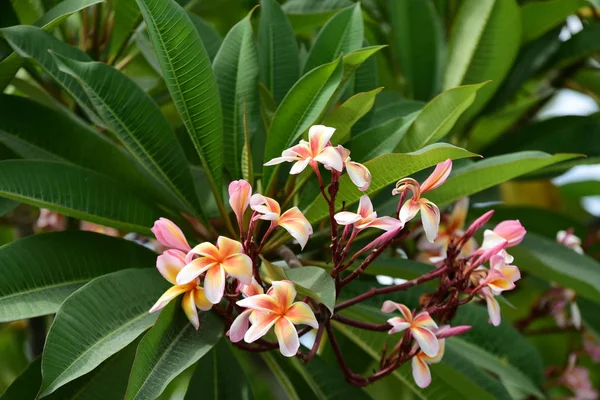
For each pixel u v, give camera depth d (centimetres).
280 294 123
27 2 168
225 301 137
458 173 149
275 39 164
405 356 133
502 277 133
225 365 150
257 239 147
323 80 142
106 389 141
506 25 186
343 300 153
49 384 124
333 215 128
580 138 189
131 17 171
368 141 148
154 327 125
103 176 147
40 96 172
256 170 160
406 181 128
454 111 147
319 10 185
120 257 146
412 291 155
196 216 151
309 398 155
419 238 170
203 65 141
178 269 127
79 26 183
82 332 129
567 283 171
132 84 147
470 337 163
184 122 142
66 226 184
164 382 125
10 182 140
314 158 126
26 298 137
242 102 153
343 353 174
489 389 153
